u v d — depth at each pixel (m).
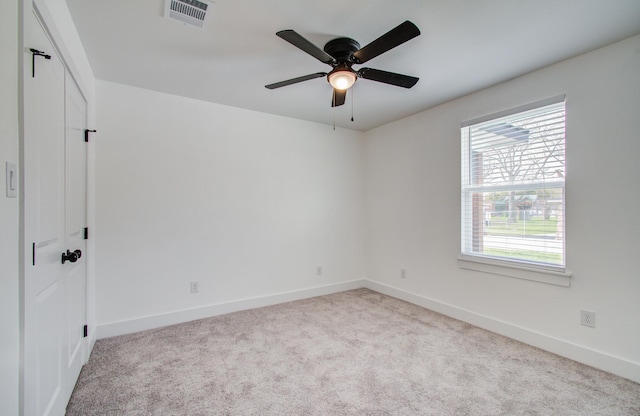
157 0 1.56
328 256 3.85
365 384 1.84
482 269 2.73
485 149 2.76
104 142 2.51
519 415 1.57
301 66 2.28
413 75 2.42
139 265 2.65
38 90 1.16
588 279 2.09
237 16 1.69
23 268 1.02
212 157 3.02
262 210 3.33
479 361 2.13
